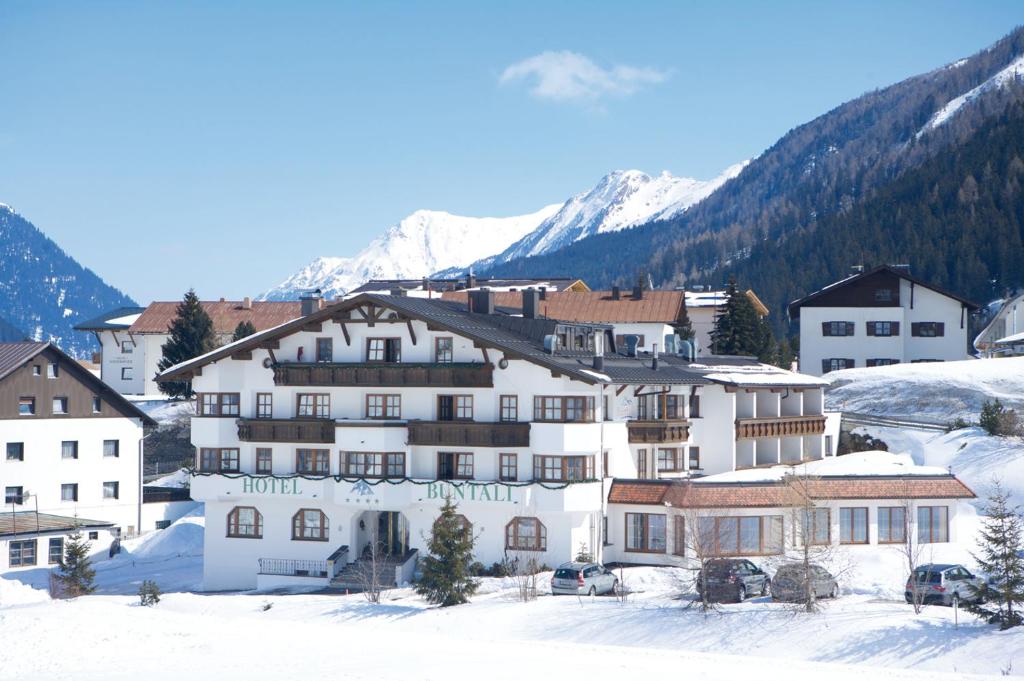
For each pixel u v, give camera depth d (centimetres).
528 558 6875
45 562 8094
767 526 6744
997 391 10406
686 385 7819
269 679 4466
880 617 5278
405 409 7256
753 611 5506
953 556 6712
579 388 6862
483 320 7700
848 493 6919
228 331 14275
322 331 7500
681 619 5512
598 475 6956
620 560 7138
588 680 4403
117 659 4903
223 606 6512
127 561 8519
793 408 9194
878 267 12762
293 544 7369
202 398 7644
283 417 7481
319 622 6012
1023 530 5909
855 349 12838
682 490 6850
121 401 9512
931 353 12688
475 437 6975
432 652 4978
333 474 7269
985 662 4716
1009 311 13562
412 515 7150
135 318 14800
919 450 9169
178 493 9969
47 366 9131
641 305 12500
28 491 8956
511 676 4462
